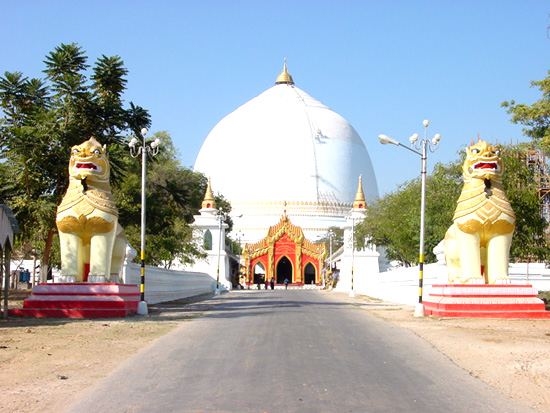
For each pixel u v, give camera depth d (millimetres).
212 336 18984
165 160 79500
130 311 27578
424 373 13195
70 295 26281
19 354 15555
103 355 15375
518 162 35438
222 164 108375
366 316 26969
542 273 41781
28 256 72000
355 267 64188
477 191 26547
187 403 10484
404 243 50594
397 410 10133
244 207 104375
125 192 41031
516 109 36844
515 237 35969
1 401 10711
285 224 88562
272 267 87625
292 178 104500
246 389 11430
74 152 26672
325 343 17312
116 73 37062
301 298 45719
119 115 36219
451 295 26453
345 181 107250
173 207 42781
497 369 13945
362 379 12383
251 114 111812
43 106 35281
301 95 115938
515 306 26266
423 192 28141
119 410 10125
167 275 40844
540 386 12297
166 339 18344
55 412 10039
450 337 19328
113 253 28281
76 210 26406
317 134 108062
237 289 78562
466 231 26828
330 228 97125
